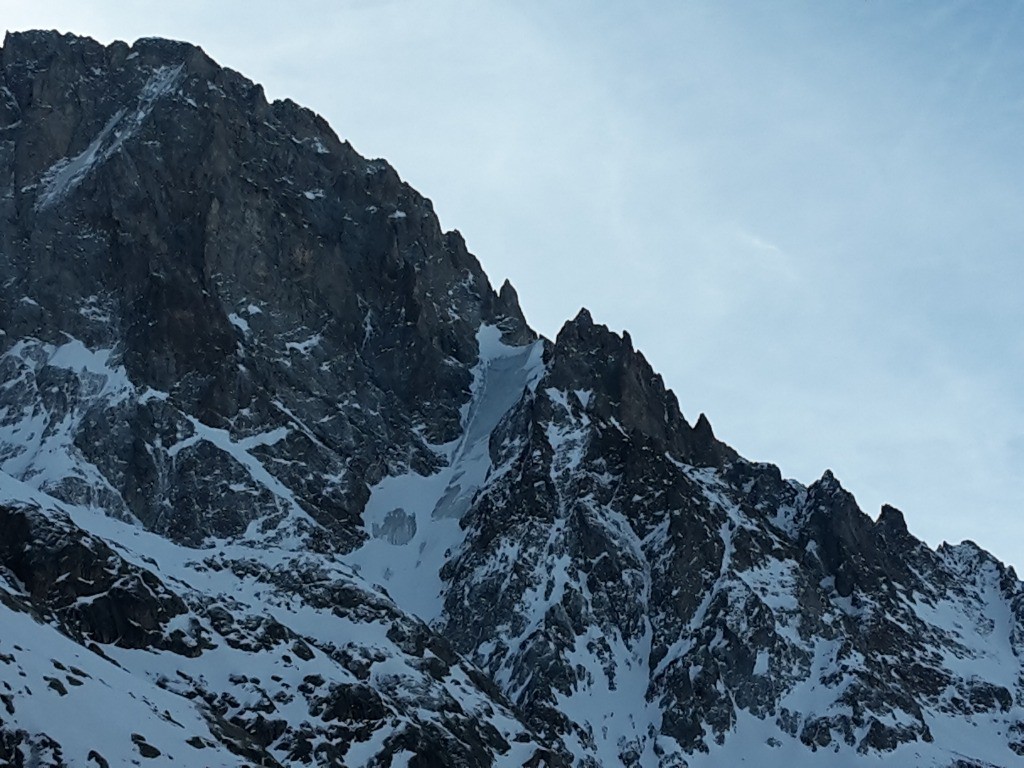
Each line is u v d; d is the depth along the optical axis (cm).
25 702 17788
